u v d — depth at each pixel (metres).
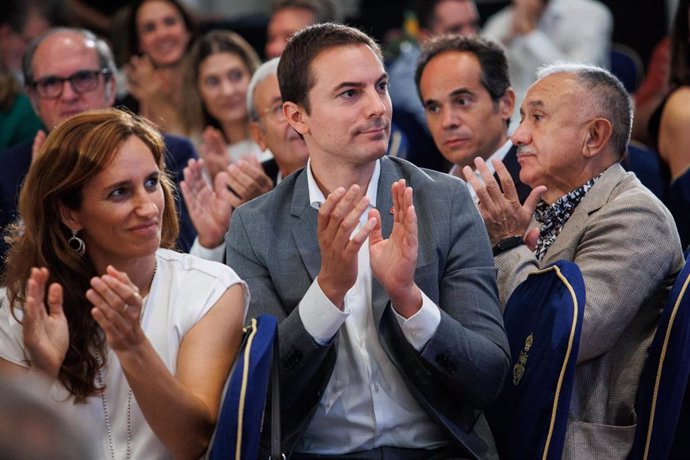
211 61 11.41
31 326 5.02
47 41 9.71
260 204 6.41
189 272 5.77
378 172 6.37
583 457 6.24
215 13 19.75
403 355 5.94
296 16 12.56
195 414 5.20
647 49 18.08
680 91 9.86
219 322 5.61
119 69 13.29
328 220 5.55
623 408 6.43
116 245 5.48
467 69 8.31
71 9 15.10
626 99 7.02
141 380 5.03
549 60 14.72
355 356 6.00
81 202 5.47
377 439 6.01
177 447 5.24
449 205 6.20
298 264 6.16
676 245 6.70
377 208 6.25
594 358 6.40
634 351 6.53
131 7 13.20
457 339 5.77
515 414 6.11
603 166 7.02
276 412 5.55
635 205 6.61
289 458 5.91
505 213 6.94
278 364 5.51
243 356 5.16
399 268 5.54
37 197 5.50
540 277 6.26
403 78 12.58
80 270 5.58
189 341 5.54
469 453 5.95
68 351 5.53
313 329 5.71
